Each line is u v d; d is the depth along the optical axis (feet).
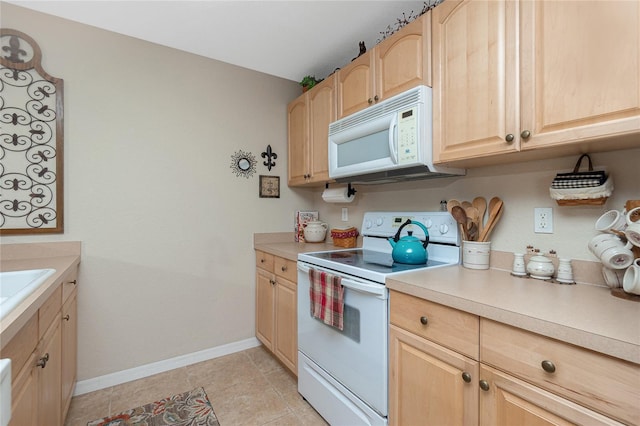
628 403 2.12
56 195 5.71
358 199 7.61
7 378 1.97
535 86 3.38
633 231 3.09
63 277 4.30
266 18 5.83
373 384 4.22
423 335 3.62
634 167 3.47
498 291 3.40
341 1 5.34
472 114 3.98
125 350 6.47
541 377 2.58
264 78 8.28
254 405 5.76
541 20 3.32
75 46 5.93
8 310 2.64
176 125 7.02
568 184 3.76
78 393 5.97
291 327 6.41
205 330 7.45
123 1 5.36
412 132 4.55
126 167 6.44
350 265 4.86
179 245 7.07
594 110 2.93
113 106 6.30
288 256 6.49
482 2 3.85
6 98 5.32
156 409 5.58
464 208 5.06
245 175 7.98
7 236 5.37
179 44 6.82
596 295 3.26
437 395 3.45
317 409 5.44
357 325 4.53
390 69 5.15
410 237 5.23
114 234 6.32
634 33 2.68
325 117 6.86
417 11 5.59
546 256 4.18
